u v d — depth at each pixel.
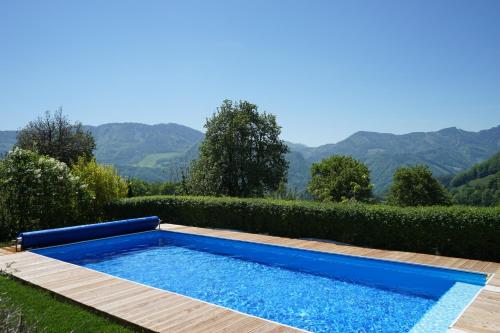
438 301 7.24
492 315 5.83
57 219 15.56
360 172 48.78
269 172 31.25
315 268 10.38
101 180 18.47
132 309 6.07
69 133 28.81
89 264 10.93
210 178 30.08
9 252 11.11
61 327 5.39
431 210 10.54
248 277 9.49
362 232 11.63
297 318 6.83
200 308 6.14
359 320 6.71
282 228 13.49
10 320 3.62
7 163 14.33
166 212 17.02
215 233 13.75
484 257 9.70
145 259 11.52
